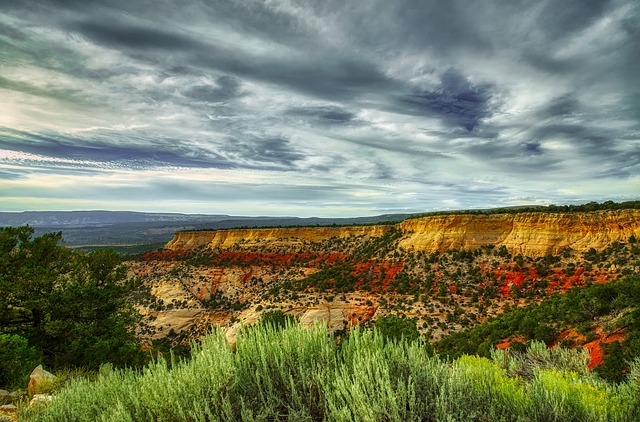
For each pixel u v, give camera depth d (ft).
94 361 48.49
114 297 70.18
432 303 171.83
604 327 70.59
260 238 368.27
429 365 15.52
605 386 29.50
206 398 13.10
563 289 153.17
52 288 61.98
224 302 287.07
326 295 211.61
